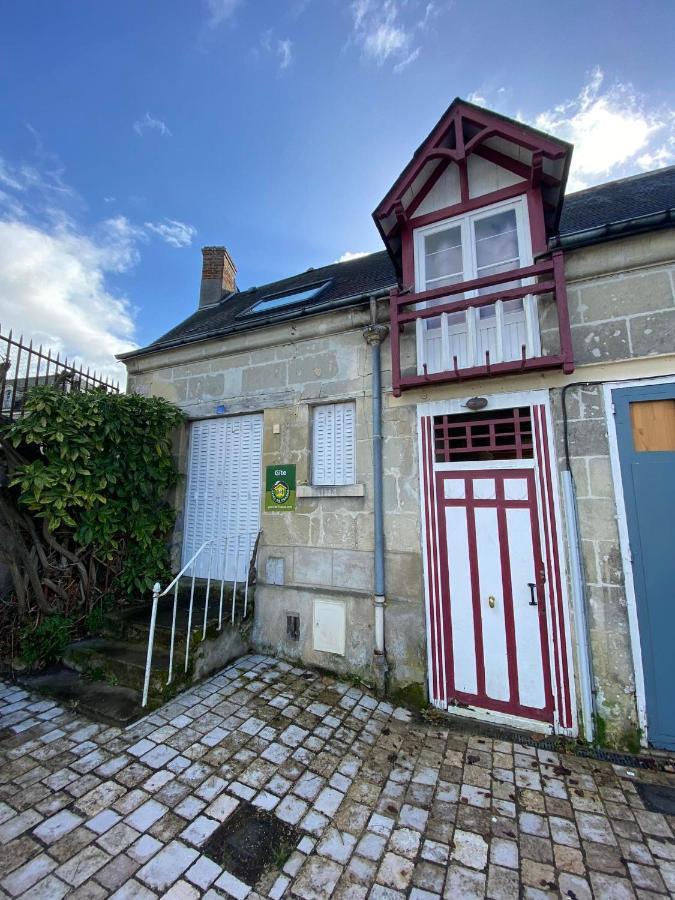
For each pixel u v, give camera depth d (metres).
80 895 1.81
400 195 4.03
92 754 2.77
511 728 3.27
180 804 2.35
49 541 4.32
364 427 4.32
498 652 3.42
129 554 5.03
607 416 3.28
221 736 3.02
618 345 3.30
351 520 4.23
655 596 3.03
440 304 4.02
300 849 2.09
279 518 4.66
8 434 4.14
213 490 5.43
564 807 2.42
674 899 1.86
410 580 3.84
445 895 1.87
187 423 5.76
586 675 3.08
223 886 1.88
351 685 3.89
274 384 4.98
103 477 4.59
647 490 3.13
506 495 3.55
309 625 4.27
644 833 2.23
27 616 4.20
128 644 4.12
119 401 4.81
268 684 3.84
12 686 3.68
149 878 1.90
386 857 2.06
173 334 7.64
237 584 5.02
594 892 1.90
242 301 8.16
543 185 3.77
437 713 3.48
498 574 3.50
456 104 3.79
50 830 2.13
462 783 2.61
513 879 1.96
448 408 3.85
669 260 3.24
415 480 3.94
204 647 3.92
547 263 3.36
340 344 4.60
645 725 2.95
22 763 2.65
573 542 3.23
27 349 4.70
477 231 4.03
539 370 3.43
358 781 2.61
